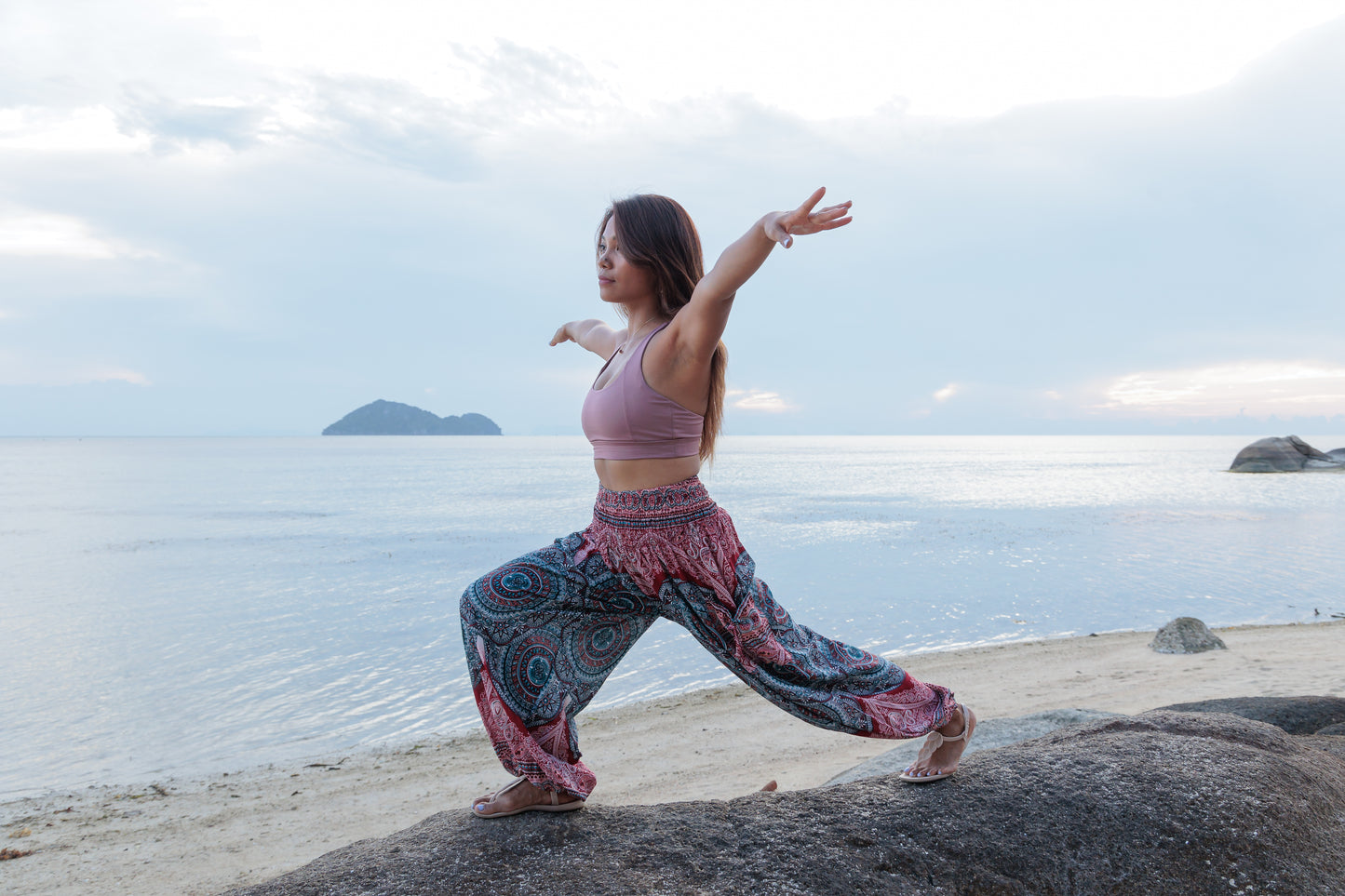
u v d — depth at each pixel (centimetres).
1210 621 1653
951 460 14512
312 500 5384
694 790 764
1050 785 245
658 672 1252
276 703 1130
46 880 627
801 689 217
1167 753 267
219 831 718
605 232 225
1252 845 228
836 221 176
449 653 1405
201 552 2731
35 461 13800
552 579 213
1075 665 1230
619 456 211
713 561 209
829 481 7556
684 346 200
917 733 228
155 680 1245
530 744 210
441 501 5200
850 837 217
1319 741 327
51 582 2145
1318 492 5319
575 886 187
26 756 934
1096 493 5578
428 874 190
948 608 1784
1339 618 1655
